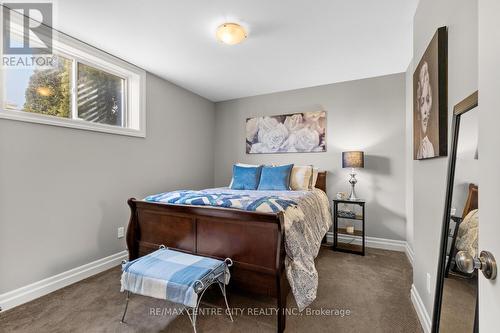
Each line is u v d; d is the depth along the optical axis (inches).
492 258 21.9
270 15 74.6
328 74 121.7
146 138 115.4
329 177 134.7
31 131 74.5
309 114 139.3
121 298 74.3
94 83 97.5
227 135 164.7
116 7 69.8
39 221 76.2
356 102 129.2
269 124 150.3
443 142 49.5
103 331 59.6
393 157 121.0
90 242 90.8
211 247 69.9
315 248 77.8
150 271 58.3
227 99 163.6
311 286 62.3
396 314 67.1
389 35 86.0
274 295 61.2
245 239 65.0
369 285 83.6
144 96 113.9
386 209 122.1
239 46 93.5
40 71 80.3
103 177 95.7
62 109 86.5
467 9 41.2
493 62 22.2
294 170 126.3
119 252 101.4
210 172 164.1
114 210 99.9
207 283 57.2
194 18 75.6
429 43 56.5
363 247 112.7
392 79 121.4
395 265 100.5
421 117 63.1
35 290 74.5
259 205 67.8
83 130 88.8
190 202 76.0
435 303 43.6
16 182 71.2
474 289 34.5
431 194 57.8
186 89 142.9
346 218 125.2
